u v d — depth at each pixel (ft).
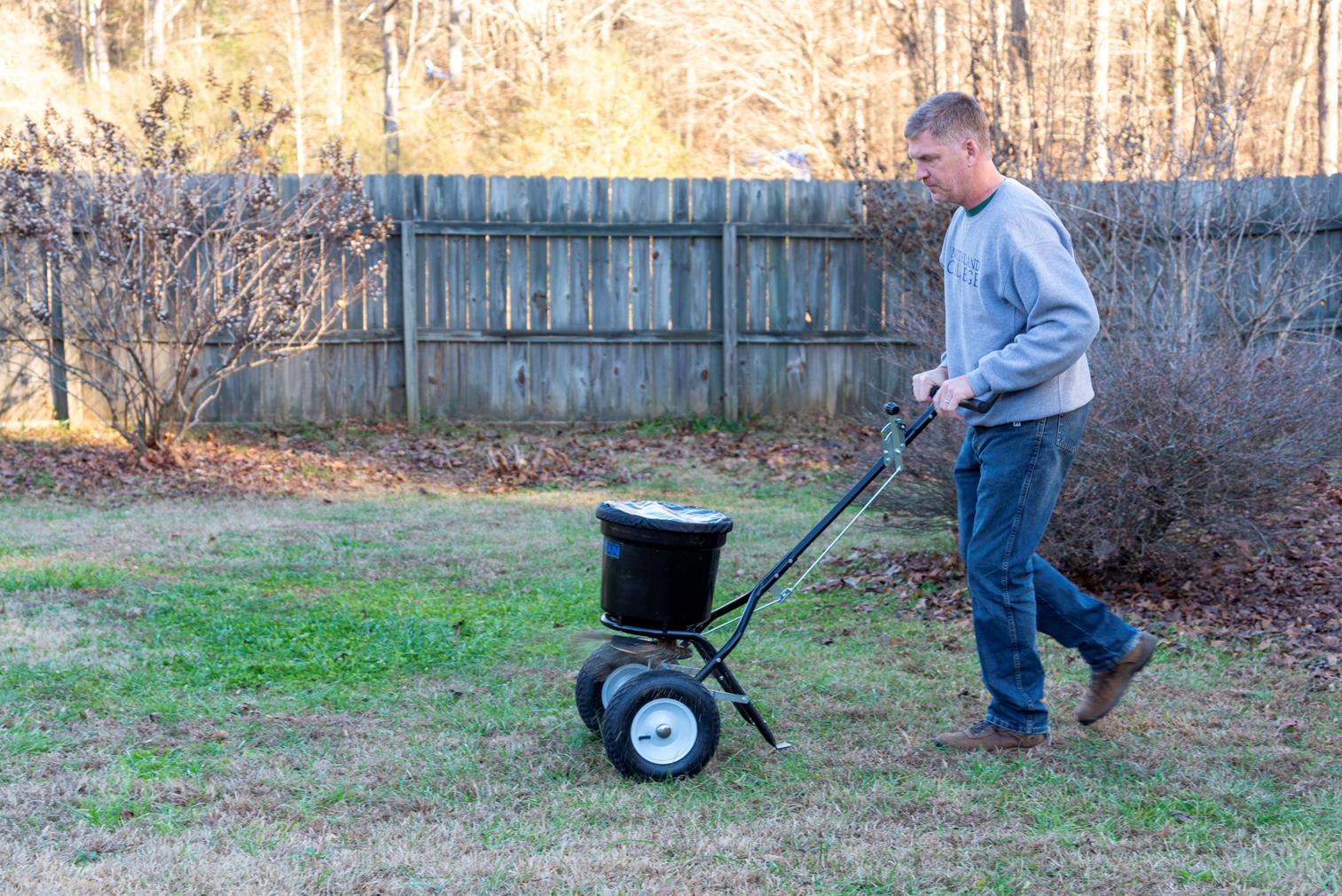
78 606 16.76
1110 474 16.69
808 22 71.92
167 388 32.45
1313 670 14.23
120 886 8.57
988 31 45.50
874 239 34.40
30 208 27.61
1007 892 8.77
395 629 16.02
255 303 29.09
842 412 35.19
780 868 9.12
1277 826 9.97
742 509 25.57
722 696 11.25
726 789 10.73
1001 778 11.05
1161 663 14.73
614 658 11.73
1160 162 27.99
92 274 30.63
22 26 78.79
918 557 20.43
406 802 10.36
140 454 28.76
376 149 69.10
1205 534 17.88
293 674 14.12
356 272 33.47
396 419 34.32
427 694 13.47
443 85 76.33
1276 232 30.37
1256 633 15.70
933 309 24.94
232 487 27.17
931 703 13.26
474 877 8.88
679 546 10.95
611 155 62.69
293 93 74.69
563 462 30.35
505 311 34.32
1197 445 16.33
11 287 31.45
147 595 17.46
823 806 10.36
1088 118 32.14
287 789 10.61
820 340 34.81
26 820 9.78
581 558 20.61
